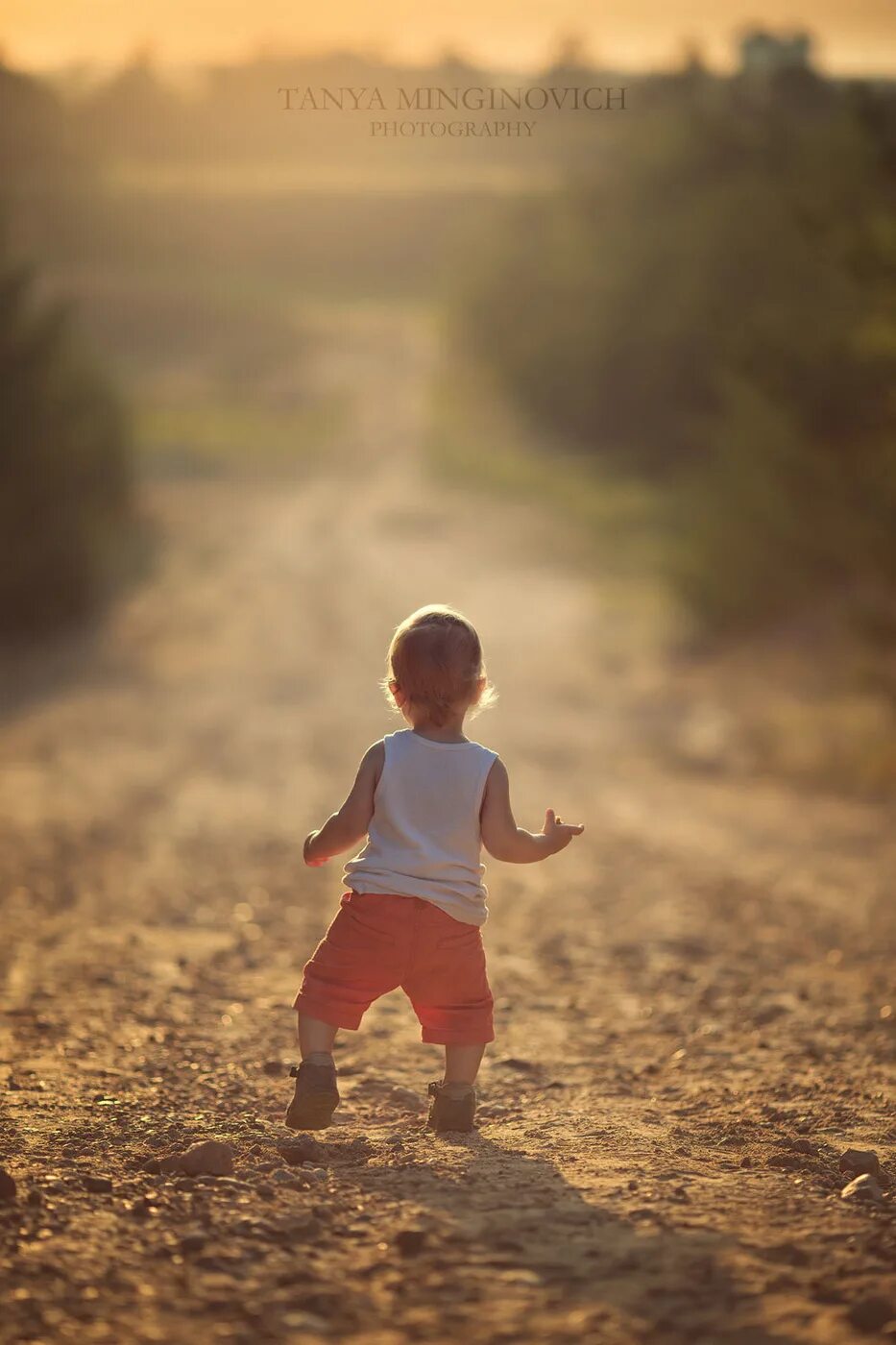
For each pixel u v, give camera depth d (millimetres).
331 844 9180
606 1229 7219
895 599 42000
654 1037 13406
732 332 57531
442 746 9117
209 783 35000
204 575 94125
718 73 135250
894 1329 5945
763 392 49812
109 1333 5863
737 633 61938
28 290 73438
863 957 17516
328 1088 8727
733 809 33094
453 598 84375
